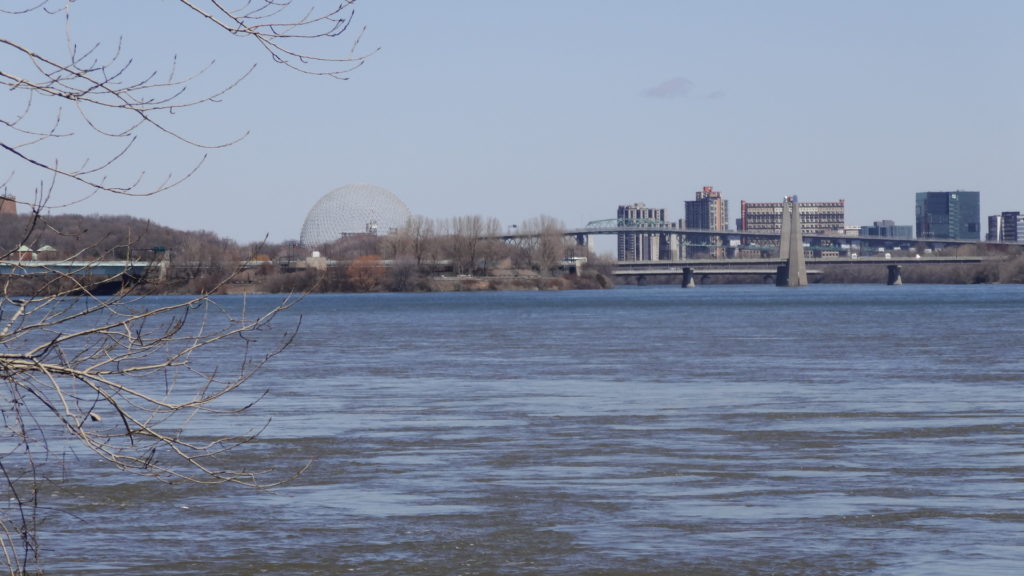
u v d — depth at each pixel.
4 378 11.95
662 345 86.06
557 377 58.12
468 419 40.47
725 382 54.44
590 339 95.75
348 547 21.97
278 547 21.98
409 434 36.62
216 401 46.66
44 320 11.75
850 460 31.02
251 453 32.91
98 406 42.97
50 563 20.86
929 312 158.25
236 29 10.59
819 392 49.28
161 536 22.86
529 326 123.69
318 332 113.06
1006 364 64.75
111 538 22.69
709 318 143.12
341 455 32.47
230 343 92.38
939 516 23.84
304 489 27.45
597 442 34.66
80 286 12.00
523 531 23.02
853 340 90.62
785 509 24.70
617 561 20.78
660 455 32.12
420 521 23.97
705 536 22.39
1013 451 32.31
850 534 22.41
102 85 10.49
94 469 29.84
